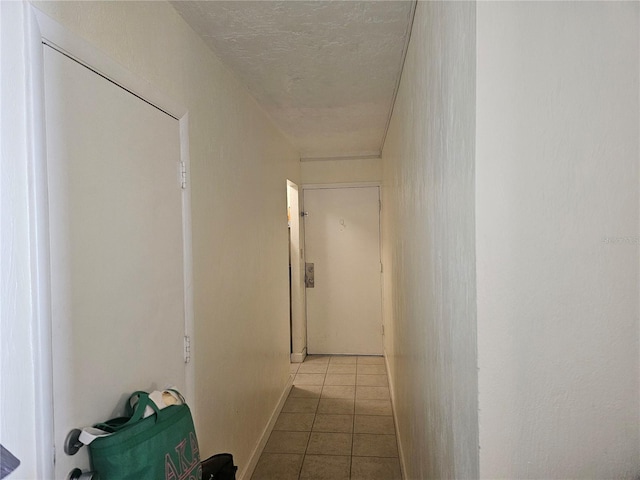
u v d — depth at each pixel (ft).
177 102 5.15
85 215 3.45
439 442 3.73
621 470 2.30
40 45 2.99
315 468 8.22
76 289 3.34
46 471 2.98
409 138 5.98
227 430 6.77
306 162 15.21
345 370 13.78
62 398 3.17
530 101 2.29
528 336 2.32
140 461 3.38
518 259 2.31
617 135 2.26
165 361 4.73
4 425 2.72
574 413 2.32
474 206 2.35
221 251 6.63
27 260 2.89
